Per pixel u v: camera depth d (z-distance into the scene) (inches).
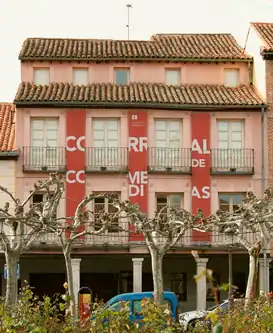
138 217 1242.0
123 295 1242.6
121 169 1701.5
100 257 1674.5
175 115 1727.4
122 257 1673.2
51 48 1838.1
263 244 1321.4
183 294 1745.8
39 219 1211.9
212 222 1311.5
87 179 1697.8
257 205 1330.0
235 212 1419.8
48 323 738.8
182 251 1675.7
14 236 1222.3
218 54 1836.9
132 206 1248.8
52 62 1791.3
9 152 1676.9
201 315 1299.2
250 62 1828.2
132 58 1803.6
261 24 1852.9
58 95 1720.0
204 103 1722.4
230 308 894.4
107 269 1748.3
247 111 1737.2
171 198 1712.6
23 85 1769.2
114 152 1710.1
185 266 1745.8
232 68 1830.7
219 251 1678.2
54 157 1697.8
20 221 1179.3
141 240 1670.8
